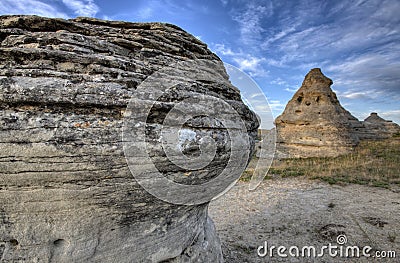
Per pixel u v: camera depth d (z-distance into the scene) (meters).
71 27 2.69
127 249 2.77
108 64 2.42
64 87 2.16
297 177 11.77
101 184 2.27
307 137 17.42
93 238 2.55
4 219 2.35
